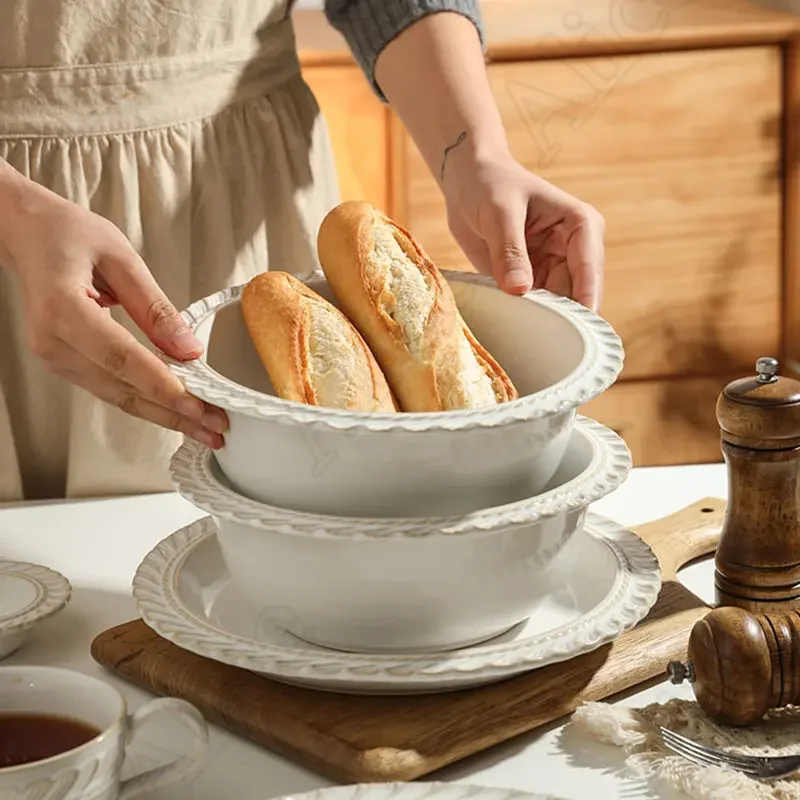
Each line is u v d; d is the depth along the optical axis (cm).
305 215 142
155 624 86
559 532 85
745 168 231
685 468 129
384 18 132
